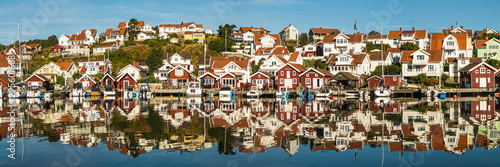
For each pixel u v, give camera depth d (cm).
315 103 5766
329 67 9100
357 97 7162
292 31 15875
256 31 16625
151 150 2289
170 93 8212
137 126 3228
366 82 8381
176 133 2873
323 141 2530
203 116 3959
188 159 2078
